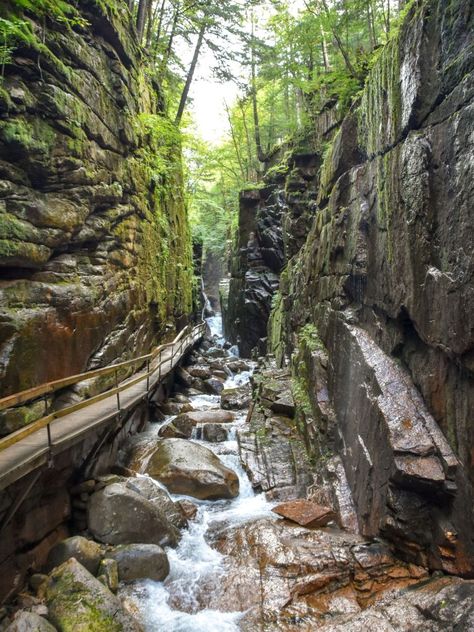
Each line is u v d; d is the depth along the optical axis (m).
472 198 4.77
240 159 33.06
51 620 5.12
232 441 11.67
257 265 25.72
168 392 16.31
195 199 37.19
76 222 8.27
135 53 13.02
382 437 6.50
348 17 14.63
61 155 7.75
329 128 18.16
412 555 5.99
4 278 6.97
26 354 6.91
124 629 5.12
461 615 4.23
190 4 19.42
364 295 9.12
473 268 4.73
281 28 20.95
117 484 7.56
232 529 7.73
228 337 30.48
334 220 11.12
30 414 6.91
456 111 5.26
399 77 6.93
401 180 6.72
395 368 7.25
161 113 17.45
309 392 11.62
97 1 9.30
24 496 5.68
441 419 5.91
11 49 6.47
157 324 15.62
